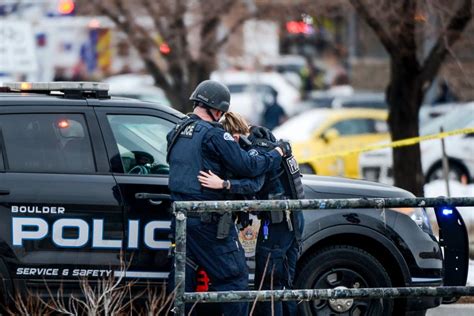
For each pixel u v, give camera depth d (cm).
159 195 2716
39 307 2636
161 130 2822
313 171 7312
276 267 2636
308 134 7694
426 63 4538
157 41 5900
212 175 2553
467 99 5122
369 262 2831
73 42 6656
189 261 2575
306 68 12850
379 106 10225
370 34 5491
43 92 2905
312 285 2825
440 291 2486
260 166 2569
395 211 2864
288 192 2659
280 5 5678
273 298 2380
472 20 4419
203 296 2344
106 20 6166
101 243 2678
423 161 7600
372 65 12000
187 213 2434
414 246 2862
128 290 2647
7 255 2612
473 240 4338
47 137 2719
